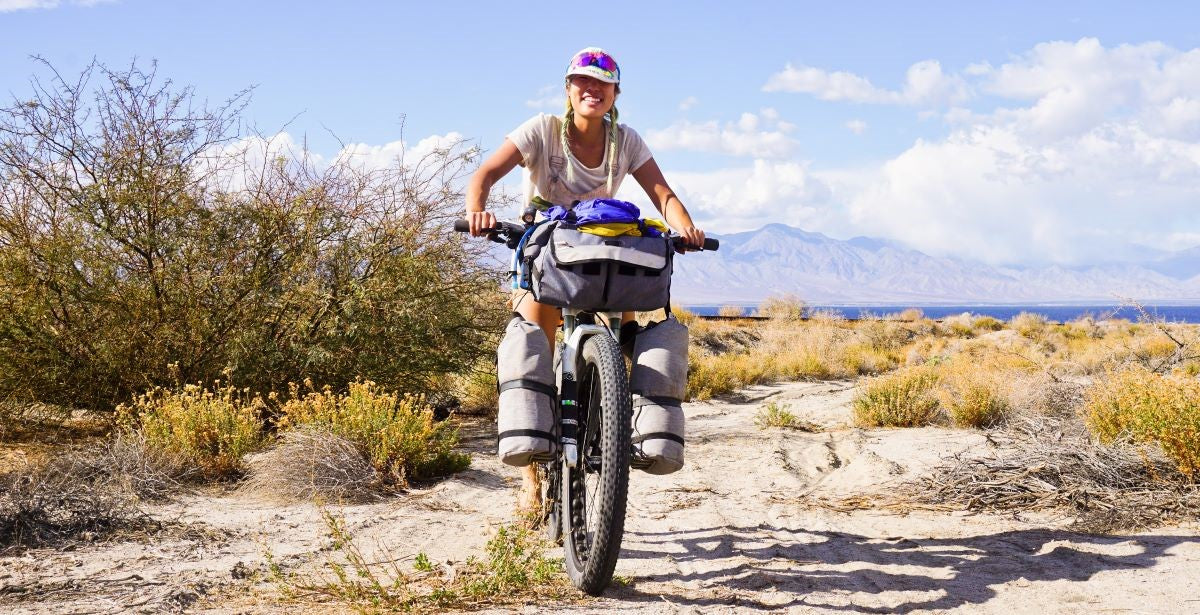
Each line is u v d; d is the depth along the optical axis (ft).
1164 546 15.39
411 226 31.78
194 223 29.58
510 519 18.07
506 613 11.93
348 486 20.99
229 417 24.90
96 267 28.14
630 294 12.19
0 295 26.76
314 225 30.60
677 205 14.35
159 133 28.60
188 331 29.14
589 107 13.80
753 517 18.61
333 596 12.73
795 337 95.76
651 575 13.97
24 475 18.72
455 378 38.70
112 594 12.65
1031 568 14.33
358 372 31.76
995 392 34.45
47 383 28.04
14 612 11.73
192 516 18.54
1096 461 20.10
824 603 12.62
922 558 15.14
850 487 21.93
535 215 14.16
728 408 46.78
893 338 109.40
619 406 11.55
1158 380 22.24
